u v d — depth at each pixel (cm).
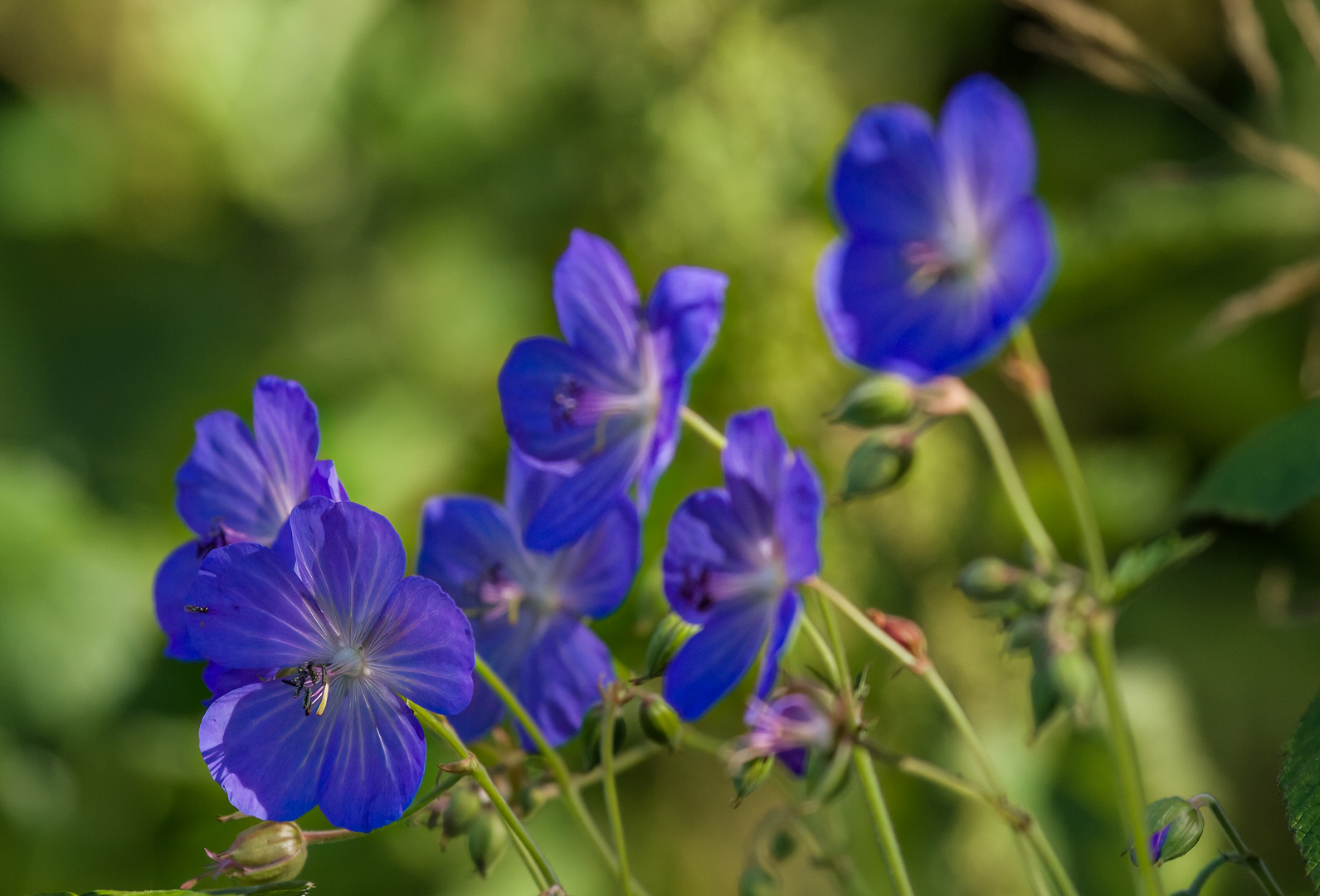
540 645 54
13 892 73
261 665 51
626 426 55
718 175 77
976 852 73
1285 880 77
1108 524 90
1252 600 91
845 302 59
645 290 79
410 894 72
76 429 97
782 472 53
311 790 51
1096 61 60
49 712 75
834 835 57
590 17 90
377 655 50
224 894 51
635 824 76
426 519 55
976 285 58
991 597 56
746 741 54
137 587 81
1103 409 99
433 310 95
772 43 81
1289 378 95
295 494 52
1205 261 96
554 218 91
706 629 53
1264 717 86
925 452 76
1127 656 89
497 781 54
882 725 73
